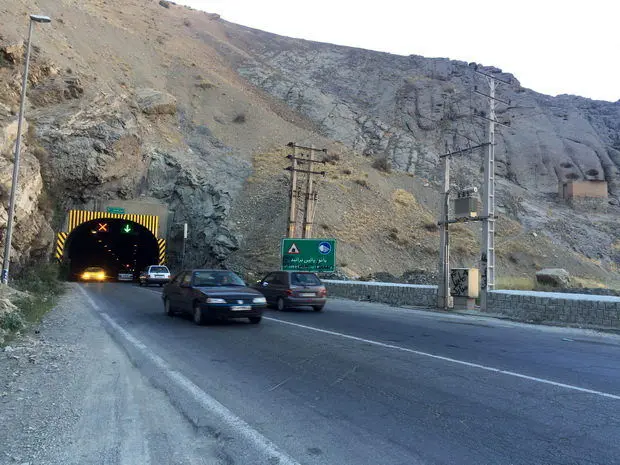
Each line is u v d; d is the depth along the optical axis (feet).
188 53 276.00
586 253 190.90
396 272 134.10
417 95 315.58
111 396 19.40
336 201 154.20
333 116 274.57
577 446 14.49
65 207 130.41
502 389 21.35
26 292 59.93
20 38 125.59
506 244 173.78
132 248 192.34
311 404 18.70
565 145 295.89
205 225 141.38
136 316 48.60
